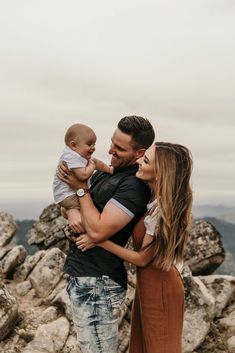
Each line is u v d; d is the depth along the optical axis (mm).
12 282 9453
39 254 9734
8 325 7160
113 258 4250
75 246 4359
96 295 4199
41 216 11898
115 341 4383
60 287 8719
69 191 4305
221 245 10844
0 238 10719
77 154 4230
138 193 4172
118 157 4371
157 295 4316
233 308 8531
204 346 7652
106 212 4098
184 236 4234
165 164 4098
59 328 7379
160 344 4344
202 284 8484
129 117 4379
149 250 4191
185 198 4156
